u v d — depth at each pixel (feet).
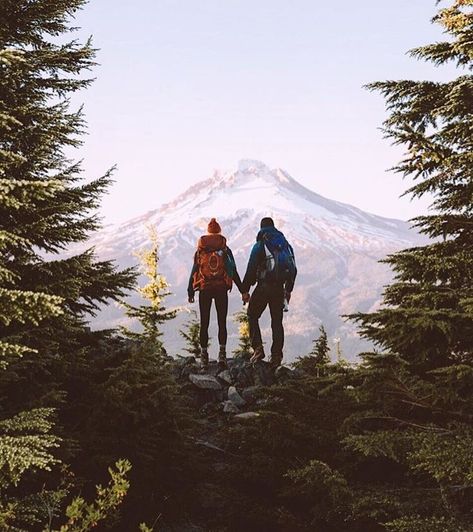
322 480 14.62
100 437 16.22
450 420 15.39
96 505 15.43
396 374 14.37
